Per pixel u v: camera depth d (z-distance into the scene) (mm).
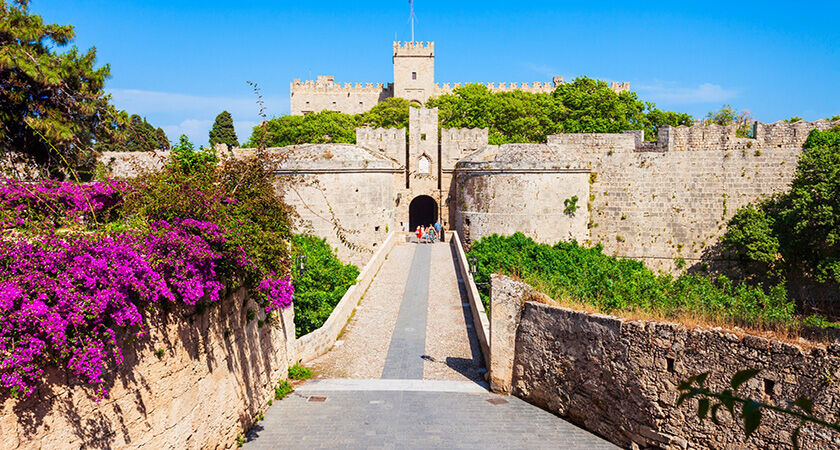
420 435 15195
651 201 44406
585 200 44344
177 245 11234
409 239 47688
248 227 13578
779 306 28516
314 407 17078
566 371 16531
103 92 24125
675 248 44156
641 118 74812
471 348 22891
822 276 36219
